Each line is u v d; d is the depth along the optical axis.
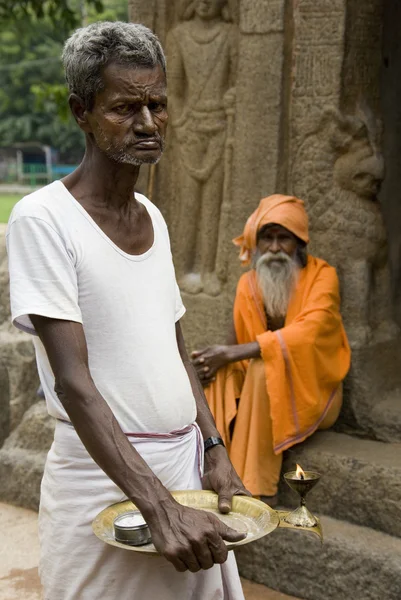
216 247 4.18
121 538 1.76
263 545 3.36
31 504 4.21
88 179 1.90
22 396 4.55
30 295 1.78
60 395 1.78
